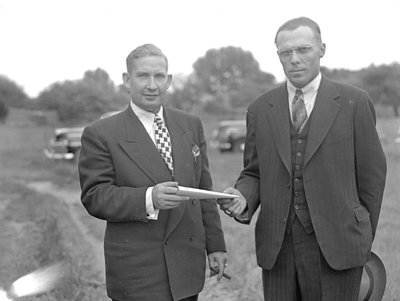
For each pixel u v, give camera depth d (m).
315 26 3.62
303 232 3.65
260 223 3.79
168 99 52.59
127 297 3.70
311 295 3.71
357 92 3.63
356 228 3.59
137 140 3.69
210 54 74.56
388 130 28.09
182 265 3.71
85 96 35.16
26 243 8.22
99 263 7.41
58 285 6.20
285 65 3.63
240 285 6.17
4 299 5.80
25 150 29.38
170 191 3.45
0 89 58.72
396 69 38.16
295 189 3.64
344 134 3.57
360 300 4.07
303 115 3.65
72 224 10.01
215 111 52.25
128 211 3.55
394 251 6.74
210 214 3.96
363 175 3.64
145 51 3.66
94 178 3.68
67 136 22.56
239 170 17.39
